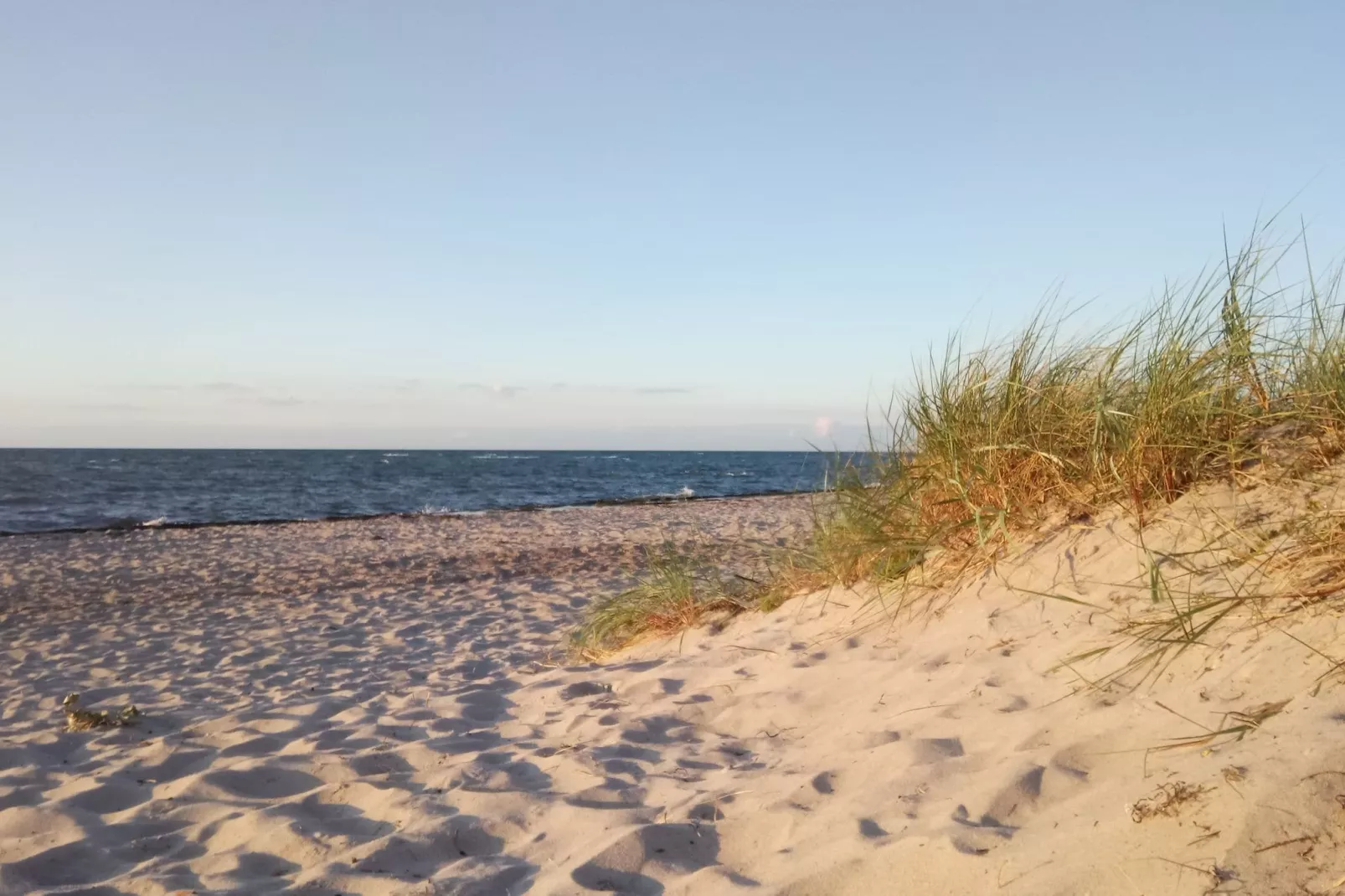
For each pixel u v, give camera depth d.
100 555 13.41
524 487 35.78
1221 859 1.64
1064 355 4.25
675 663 4.62
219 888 2.47
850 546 4.55
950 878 1.91
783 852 2.30
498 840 2.72
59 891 2.50
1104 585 3.31
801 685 3.76
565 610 8.69
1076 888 1.72
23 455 100.75
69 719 4.53
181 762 3.79
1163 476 3.50
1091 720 2.50
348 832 2.88
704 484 39.19
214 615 8.88
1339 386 3.28
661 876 2.31
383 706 4.75
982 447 4.08
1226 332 3.62
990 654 3.31
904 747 2.70
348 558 12.98
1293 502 3.04
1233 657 2.45
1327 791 1.68
